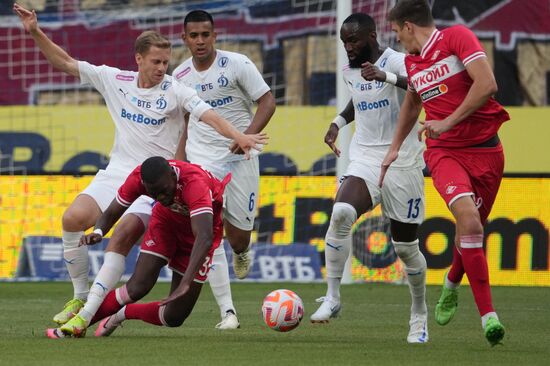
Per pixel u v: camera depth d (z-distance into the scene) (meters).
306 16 44.84
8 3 45.69
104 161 45.69
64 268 35.62
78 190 35.72
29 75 45.94
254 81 22.44
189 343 17.86
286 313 18.78
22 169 45.56
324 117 44.69
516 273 34.41
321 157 44.50
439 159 17.58
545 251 34.31
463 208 16.95
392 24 17.64
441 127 16.67
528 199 34.47
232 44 44.97
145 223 18.88
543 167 44.22
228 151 23.00
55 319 19.59
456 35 16.98
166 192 17.02
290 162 44.47
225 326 21.05
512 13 44.16
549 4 44.09
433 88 17.38
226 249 35.81
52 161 45.72
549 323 23.14
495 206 34.56
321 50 44.72
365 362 15.48
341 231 19.78
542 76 44.28
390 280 35.38
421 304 19.03
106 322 18.86
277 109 44.75
